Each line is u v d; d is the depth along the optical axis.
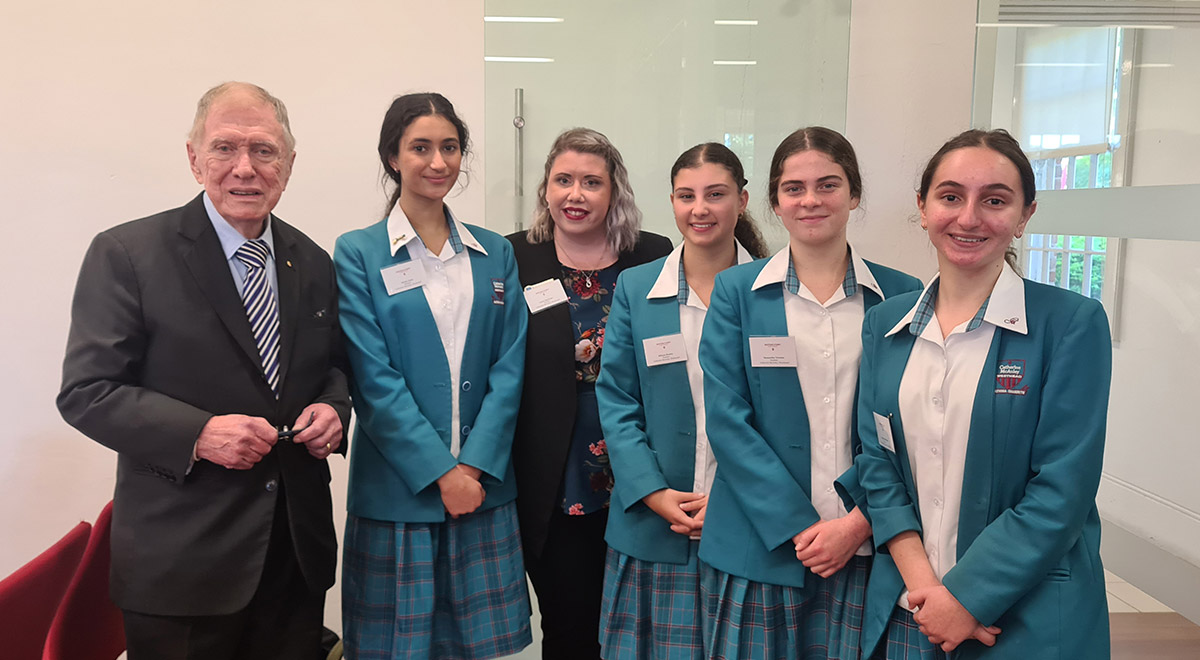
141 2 2.84
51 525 2.99
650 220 3.06
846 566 1.77
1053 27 2.55
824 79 3.07
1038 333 1.49
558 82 2.97
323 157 2.98
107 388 1.57
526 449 2.19
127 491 1.65
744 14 3.02
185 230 1.66
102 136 2.86
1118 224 2.28
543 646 2.40
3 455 2.92
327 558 1.81
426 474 1.93
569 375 2.19
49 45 2.81
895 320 1.67
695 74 3.03
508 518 2.13
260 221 1.72
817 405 1.81
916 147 3.14
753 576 1.79
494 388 2.09
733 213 2.03
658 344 2.02
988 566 1.44
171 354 1.62
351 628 2.06
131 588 1.61
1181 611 2.10
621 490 1.99
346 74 2.96
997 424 1.50
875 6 3.07
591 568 2.29
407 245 2.05
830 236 1.79
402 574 1.97
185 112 2.90
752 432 1.80
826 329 1.81
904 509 1.59
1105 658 1.47
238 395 1.65
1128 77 2.24
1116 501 2.34
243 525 1.65
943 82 3.12
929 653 1.57
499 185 2.99
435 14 2.97
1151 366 2.17
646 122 3.02
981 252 1.51
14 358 2.90
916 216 2.97
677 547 1.97
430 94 2.06
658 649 1.97
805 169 1.78
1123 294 2.28
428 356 2.02
